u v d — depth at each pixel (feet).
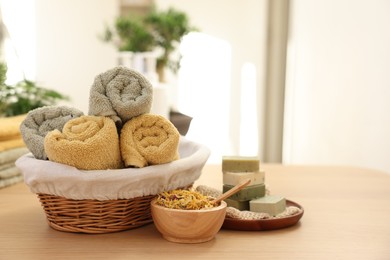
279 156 12.12
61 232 3.11
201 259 2.74
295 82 10.82
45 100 5.15
